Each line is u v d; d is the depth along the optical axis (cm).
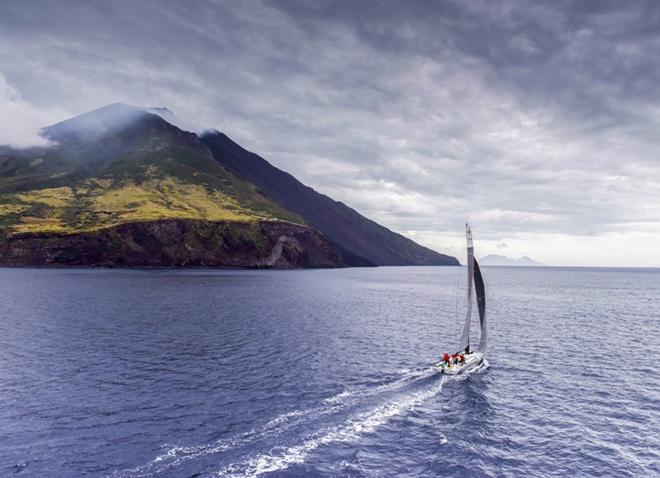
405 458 2981
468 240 5256
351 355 5662
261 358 5416
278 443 3128
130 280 17012
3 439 3116
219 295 12594
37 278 17262
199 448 3016
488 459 3003
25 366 4916
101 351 5638
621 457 3062
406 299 13638
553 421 3653
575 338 7194
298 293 14262
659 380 4803
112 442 3084
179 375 4647
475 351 5628
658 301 14312
